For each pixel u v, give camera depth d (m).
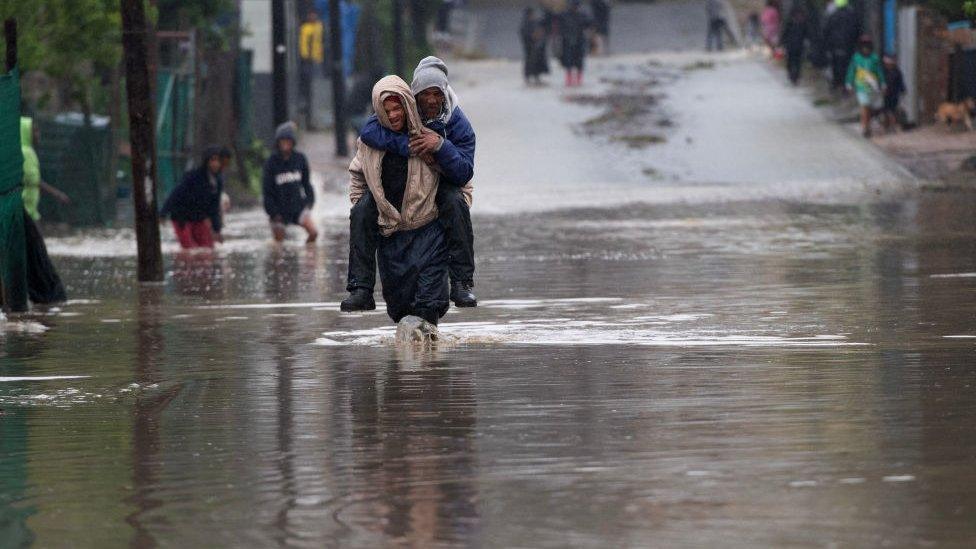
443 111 22.75
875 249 42.03
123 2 38.56
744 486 12.25
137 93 38.34
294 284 36.78
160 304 32.47
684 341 22.64
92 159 63.81
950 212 57.16
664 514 11.44
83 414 17.44
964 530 10.74
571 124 101.19
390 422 16.03
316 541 11.06
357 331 25.81
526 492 12.35
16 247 31.05
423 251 23.05
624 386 17.97
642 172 85.44
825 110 102.94
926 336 22.56
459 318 27.00
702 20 166.38
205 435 15.70
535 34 119.50
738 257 40.78
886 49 105.56
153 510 12.22
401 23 123.94
